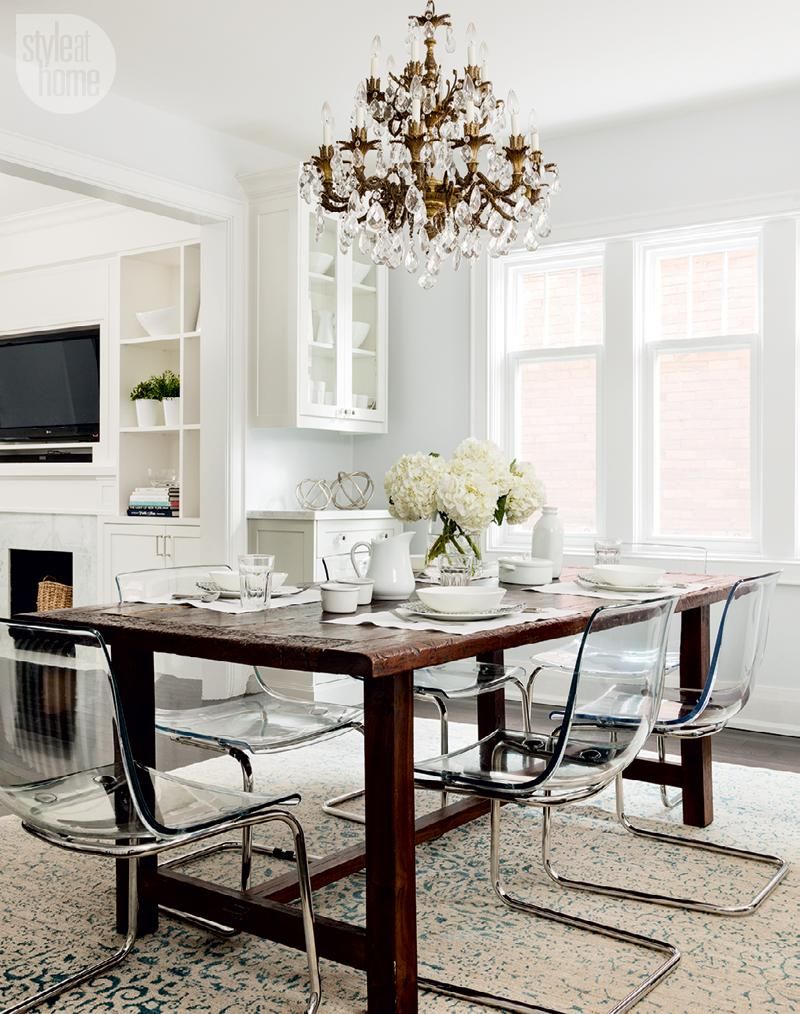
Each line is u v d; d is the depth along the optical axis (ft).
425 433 17.65
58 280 20.03
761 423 14.60
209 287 15.99
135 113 14.12
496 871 8.05
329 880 7.45
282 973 6.96
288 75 13.47
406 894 6.23
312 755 13.04
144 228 18.30
